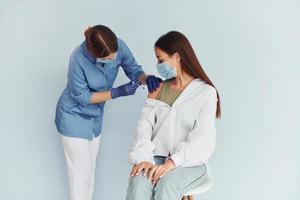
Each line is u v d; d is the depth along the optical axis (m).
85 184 2.34
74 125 2.22
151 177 1.75
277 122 2.48
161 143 1.94
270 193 2.53
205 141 1.83
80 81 2.11
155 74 2.49
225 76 2.46
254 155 2.51
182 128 1.92
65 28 2.48
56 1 2.47
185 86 1.97
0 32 2.49
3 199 2.61
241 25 2.43
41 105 2.54
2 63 2.51
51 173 2.60
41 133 2.57
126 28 2.47
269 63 2.45
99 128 2.35
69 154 2.29
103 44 1.92
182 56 1.90
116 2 2.46
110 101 2.54
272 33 2.43
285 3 2.42
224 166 2.53
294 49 2.44
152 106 2.00
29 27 2.49
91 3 2.47
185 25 2.45
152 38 2.47
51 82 2.52
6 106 2.54
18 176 2.60
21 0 2.47
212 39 2.45
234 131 2.50
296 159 2.50
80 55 2.09
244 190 2.54
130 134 2.56
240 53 2.45
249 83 2.46
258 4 2.42
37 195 2.61
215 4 2.43
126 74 2.29
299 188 2.52
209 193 2.55
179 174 1.78
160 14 2.46
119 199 2.60
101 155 2.58
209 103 1.89
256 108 2.48
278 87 2.46
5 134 2.57
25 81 2.53
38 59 2.51
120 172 2.58
